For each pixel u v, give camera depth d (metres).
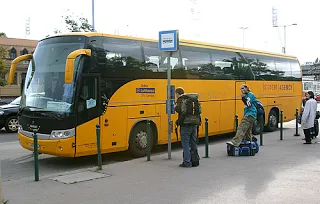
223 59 14.16
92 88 9.68
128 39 10.67
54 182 7.75
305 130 12.91
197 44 13.08
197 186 7.32
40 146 9.54
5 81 41.31
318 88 51.84
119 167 9.21
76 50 9.23
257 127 15.93
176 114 12.08
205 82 13.24
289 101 18.27
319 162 9.57
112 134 10.11
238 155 10.63
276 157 10.34
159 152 11.98
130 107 10.58
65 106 9.36
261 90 16.20
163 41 9.89
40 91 9.91
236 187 7.19
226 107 14.22
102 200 6.50
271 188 7.08
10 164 10.17
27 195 6.84
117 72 10.25
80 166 10.02
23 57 10.50
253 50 15.96
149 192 6.95
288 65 18.30
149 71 11.16
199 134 13.03
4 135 16.09
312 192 6.78
